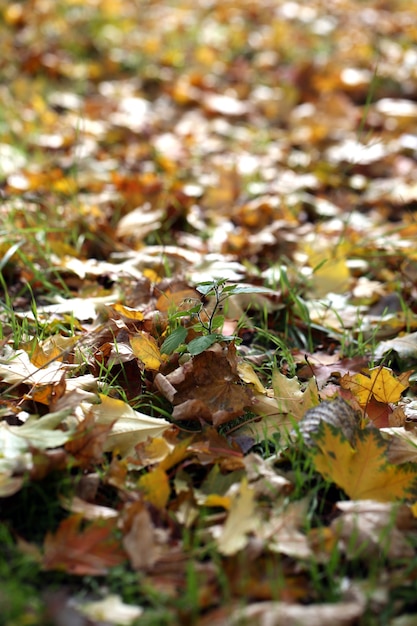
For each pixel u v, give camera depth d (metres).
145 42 4.09
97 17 4.33
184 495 1.34
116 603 1.22
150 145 2.82
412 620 1.20
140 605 1.24
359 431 1.37
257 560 1.27
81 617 1.20
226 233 2.12
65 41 3.91
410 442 1.42
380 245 2.07
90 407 1.45
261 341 1.75
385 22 4.82
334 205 2.46
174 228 2.22
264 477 1.37
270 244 2.08
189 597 1.21
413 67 3.83
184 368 1.51
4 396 1.48
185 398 1.50
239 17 4.74
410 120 3.20
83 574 1.26
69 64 3.70
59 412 1.39
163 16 4.66
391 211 2.44
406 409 1.52
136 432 1.42
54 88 3.46
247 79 3.79
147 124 3.03
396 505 1.32
